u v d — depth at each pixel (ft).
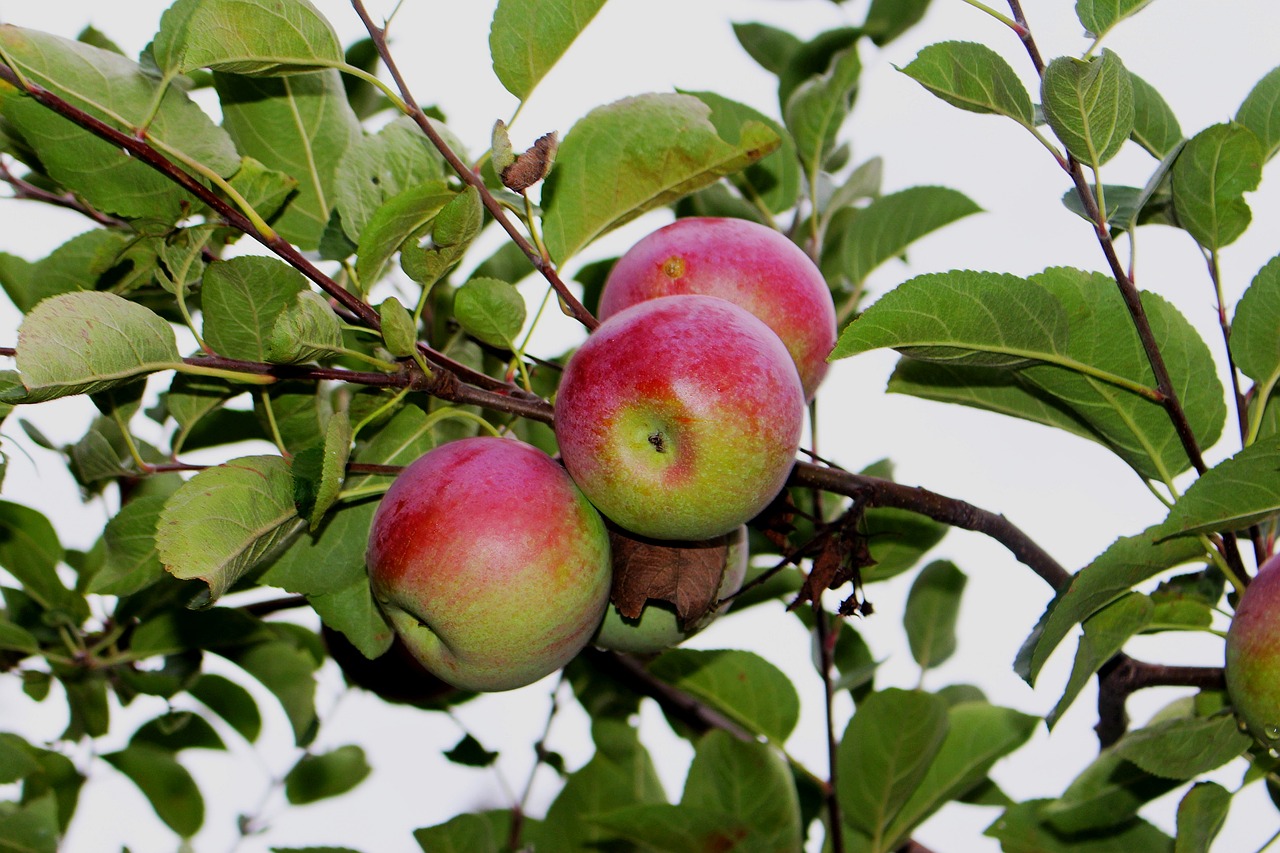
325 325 2.97
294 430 3.24
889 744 3.44
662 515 2.97
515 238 3.07
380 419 3.21
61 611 3.59
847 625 3.70
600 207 3.13
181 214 3.10
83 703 3.62
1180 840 3.09
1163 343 3.13
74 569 3.79
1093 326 3.11
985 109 3.05
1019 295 3.01
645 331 2.97
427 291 3.05
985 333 3.05
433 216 3.03
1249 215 3.10
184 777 3.84
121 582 3.30
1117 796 3.32
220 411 3.52
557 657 3.05
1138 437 3.18
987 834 3.40
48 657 3.59
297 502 3.00
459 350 3.39
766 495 2.99
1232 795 3.10
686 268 3.15
